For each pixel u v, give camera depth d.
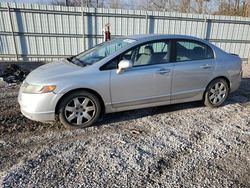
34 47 9.65
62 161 2.89
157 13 10.31
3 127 3.83
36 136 3.56
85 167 2.78
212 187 2.49
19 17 9.15
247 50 12.09
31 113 3.52
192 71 4.36
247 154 3.14
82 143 3.34
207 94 4.70
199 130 3.81
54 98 3.51
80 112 3.75
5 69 7.80
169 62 4.19
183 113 4.54
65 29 9.70
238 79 4.98
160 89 4.16
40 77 3.64
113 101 3.87
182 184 2.53
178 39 4.29
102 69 3.75
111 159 2.94
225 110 4.75
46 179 2.55
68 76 3.61
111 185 2.49
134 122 4.10
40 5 9.17
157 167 2.81
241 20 11.45
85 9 9.58
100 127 3.88
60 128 3.83
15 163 2.86
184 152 3.15
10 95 5.62
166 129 3.83
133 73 3.88
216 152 3.16
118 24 10.10
